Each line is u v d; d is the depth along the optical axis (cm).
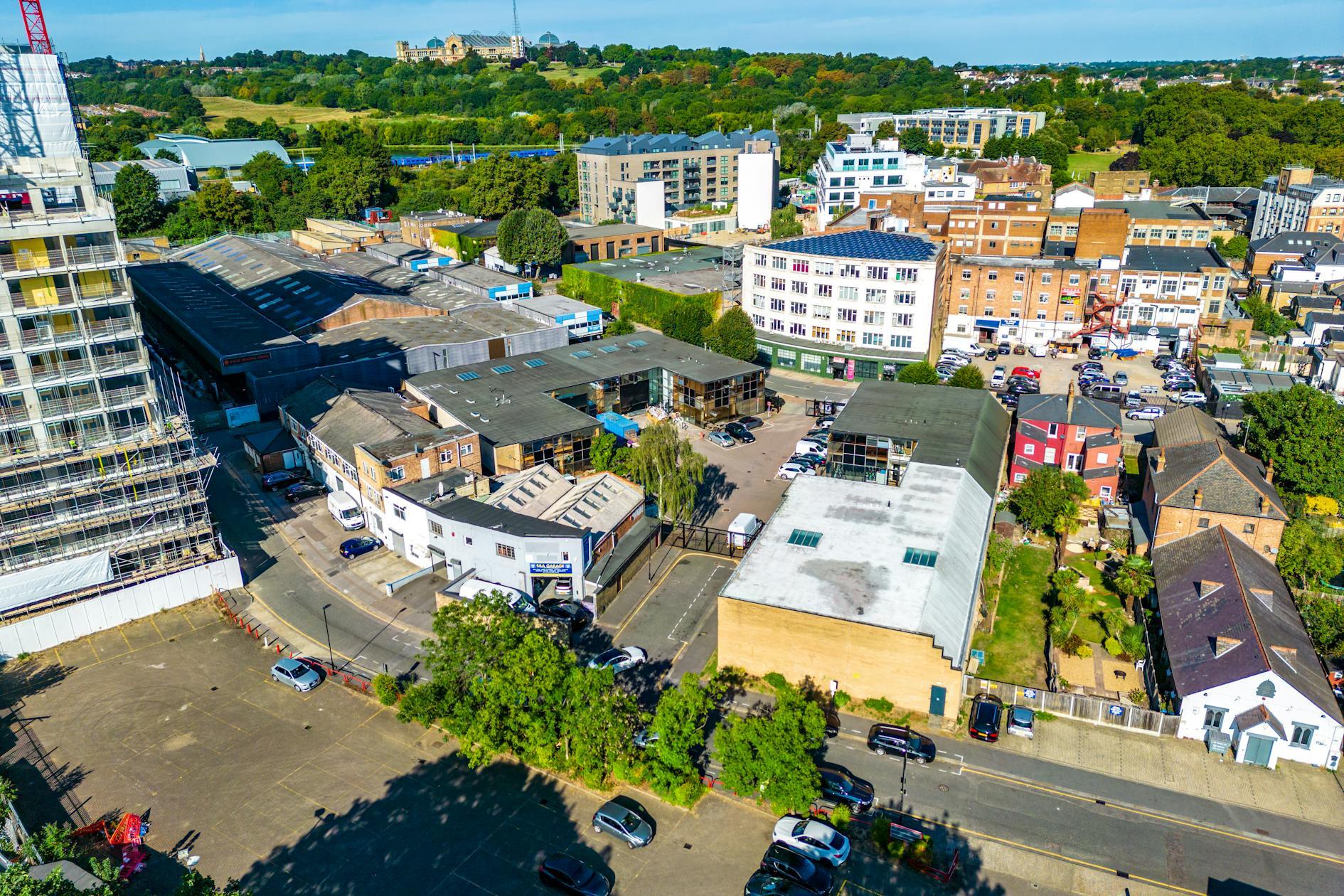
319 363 12100
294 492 9638
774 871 5003
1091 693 6550
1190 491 7962
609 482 8756
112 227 7481
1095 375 13138
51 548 7450
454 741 6178
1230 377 12150
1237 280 16900
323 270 16250
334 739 6178
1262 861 5100
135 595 7525
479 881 5031
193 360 13575
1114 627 7069
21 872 4153
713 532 8725
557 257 18800
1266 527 7662
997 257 16262
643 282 16425
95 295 7594
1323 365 12444
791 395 12712
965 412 9969
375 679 6406
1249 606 6456
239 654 7119
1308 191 18150
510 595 7406
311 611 7662
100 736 6194
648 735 5956
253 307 14612
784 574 6744
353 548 8500
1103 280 14575
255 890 4978
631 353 12400
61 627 7225
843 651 6244
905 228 17688
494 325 13800
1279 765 5809
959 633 6312
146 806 5575
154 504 7775
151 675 6856
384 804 5600
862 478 9544
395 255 19112
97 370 7612
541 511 8269
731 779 5416
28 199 8100
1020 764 5859
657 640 7175
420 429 9462
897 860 5141
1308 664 6144
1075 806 5512
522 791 5725
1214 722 5956
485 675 5838
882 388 10844
